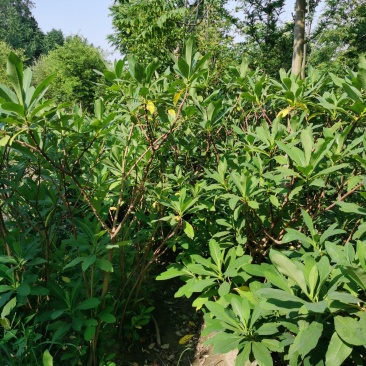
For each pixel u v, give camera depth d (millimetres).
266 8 15070
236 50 14070
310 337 1623
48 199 2711
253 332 2045
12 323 2424
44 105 1765
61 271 2660
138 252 3064
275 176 2529
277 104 3783
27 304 2609
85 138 2307
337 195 2934
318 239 2209
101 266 2174
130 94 2467
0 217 2521
